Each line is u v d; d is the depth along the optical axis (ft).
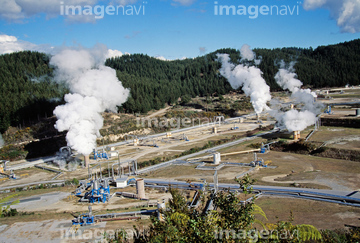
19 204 164.86
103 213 140.56
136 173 217.56
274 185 168.96
